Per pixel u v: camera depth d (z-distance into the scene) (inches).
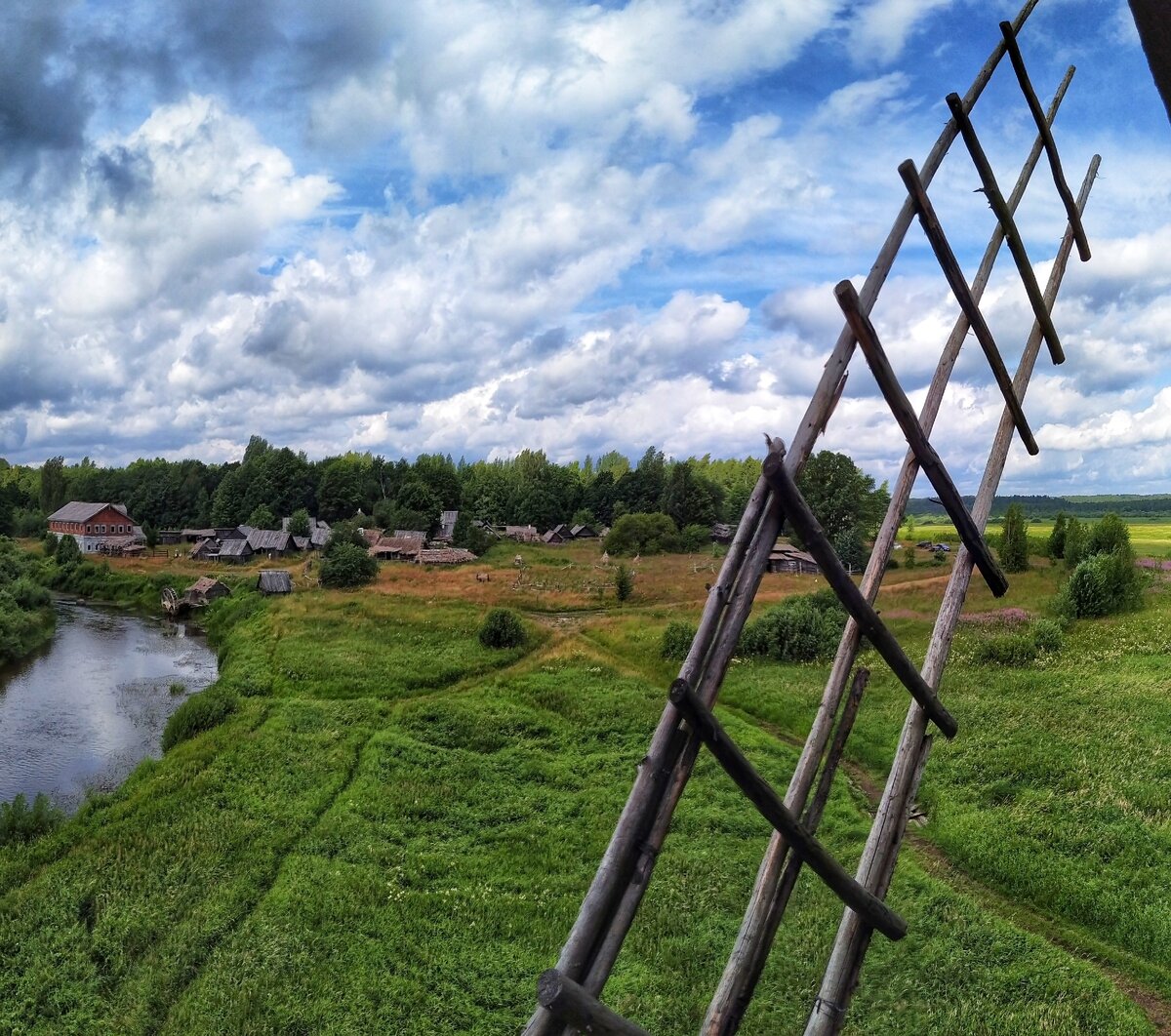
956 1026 454.3
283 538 3799.2
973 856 644.1
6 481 6235.2
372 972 540.7
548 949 569.6
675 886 638.5
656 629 1622.8
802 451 151.6
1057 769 754.2
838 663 196.2
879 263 172.4
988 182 209.8
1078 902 566.9
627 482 5300.2
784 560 2564.0
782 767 873.5
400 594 2274.9
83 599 2792.8
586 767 931.3
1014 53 209.2
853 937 178.4
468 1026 489.1
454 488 4995.1
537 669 1379.2
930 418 200.4
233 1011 498.3
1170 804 668.1
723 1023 150.2
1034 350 242.5
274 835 751.7
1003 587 217.9
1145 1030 438.3
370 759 964.0
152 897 637.3
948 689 1034.7
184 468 5812.0
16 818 801.6
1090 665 1079.0
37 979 536.4
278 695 1267.2
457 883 670.5
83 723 1278.3
